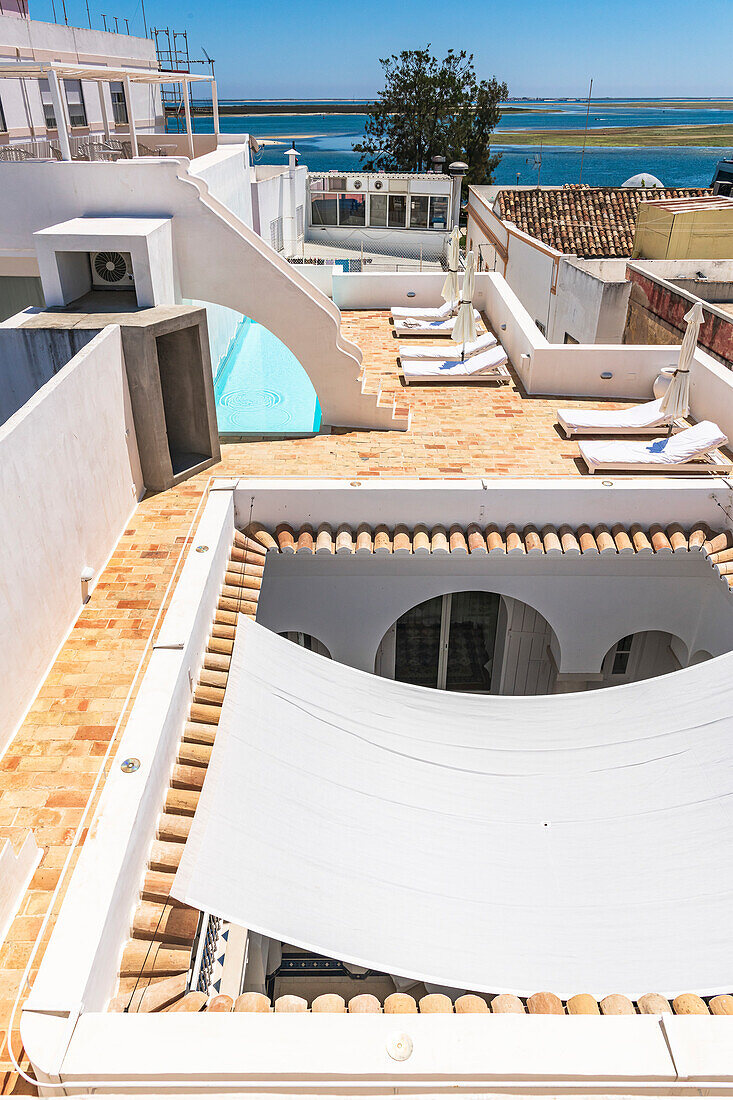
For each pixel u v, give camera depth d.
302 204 39.47
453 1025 5.47
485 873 8.76
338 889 7.92
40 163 15.31
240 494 13.74
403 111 69.50
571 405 19.41
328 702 10.34
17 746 8.84
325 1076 5.17
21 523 9.24
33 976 6.44
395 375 21.50
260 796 8.55
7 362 13.11
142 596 11.52
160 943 6.93
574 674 15.55
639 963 7.99
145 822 7.62
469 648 16.42
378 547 13.44
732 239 27.56
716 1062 5.22
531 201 35.59
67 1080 5.23
